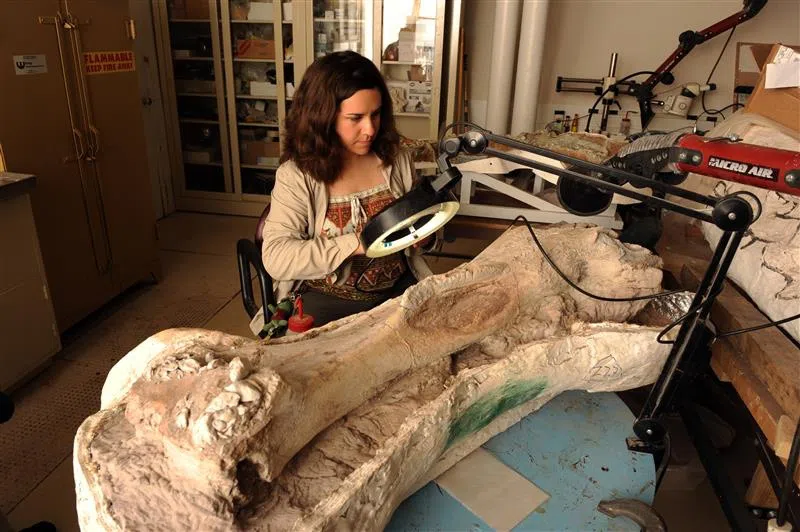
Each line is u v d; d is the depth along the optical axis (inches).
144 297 115.5
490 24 141.1
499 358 46.7
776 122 63.5
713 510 67.7
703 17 131.2
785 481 36.5
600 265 52.5
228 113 151.3
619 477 42.1
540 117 148.0
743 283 57.3
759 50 94.7
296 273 58.0
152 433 31.4
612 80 133.0
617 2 133.6
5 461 72.4
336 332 44.1
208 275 125.9
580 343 47.3
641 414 44.0
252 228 153.1
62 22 88.6
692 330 39.8
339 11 139.6
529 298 50.1
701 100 137.6
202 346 37.2
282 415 32.8
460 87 142.3
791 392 42.2
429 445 38.7
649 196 35.6
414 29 137.7
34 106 85.7
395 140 63.7
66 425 79.0
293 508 32.0
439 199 34.3
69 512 65.4
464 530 37.4
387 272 65.2
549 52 141.3
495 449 44.8
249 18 140.9
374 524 34.2
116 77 102.3
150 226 117.3
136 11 138.6
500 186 85.4
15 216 78.2
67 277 96.4
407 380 43.4
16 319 81.0
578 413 49.1
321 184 60.9
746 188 60.3
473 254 133.4
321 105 56.0
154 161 153.4
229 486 29.3
